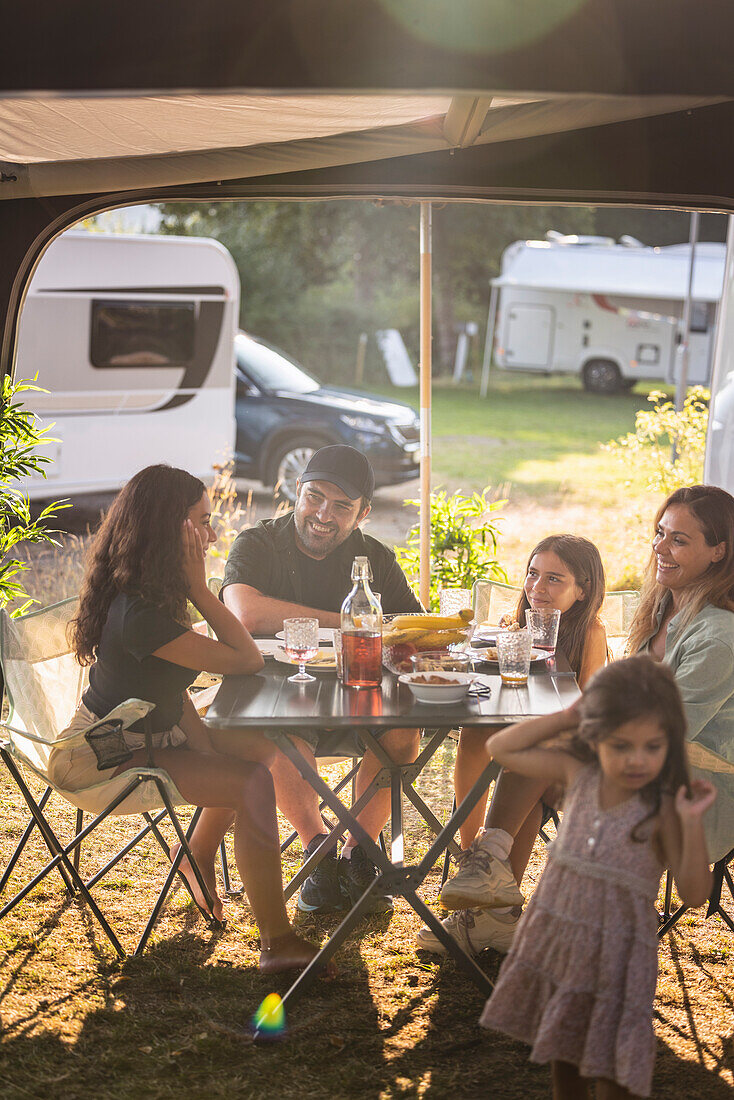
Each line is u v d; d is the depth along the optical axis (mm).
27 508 4711
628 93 2471
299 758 2781
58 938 3121
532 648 3180
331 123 4246
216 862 3707
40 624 3346
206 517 3012
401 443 10422
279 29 2348
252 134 4344
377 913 3332
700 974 3018
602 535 9164
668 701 2033
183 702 3145
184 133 4207
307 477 3549
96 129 4047
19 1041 2609
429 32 2389
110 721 2814
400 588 3719
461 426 16906
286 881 3473
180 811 4129
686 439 7754
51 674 3354
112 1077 2498
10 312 4840
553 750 2211
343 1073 2531
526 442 15422
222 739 3178
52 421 9258
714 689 2857
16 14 2287
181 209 21828
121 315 9500
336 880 3312
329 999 2844
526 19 2418
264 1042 2643
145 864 3643
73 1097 2416
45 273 9039
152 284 9633
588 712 2049
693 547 3027
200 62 2332
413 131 4555
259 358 10984
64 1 2293
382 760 2994
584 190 4645
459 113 4000
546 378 24078
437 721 2535
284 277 22375
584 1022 2041
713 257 20156
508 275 21000
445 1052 2629
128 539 2922
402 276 24078
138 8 2309
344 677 2855
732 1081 2527
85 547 8781
